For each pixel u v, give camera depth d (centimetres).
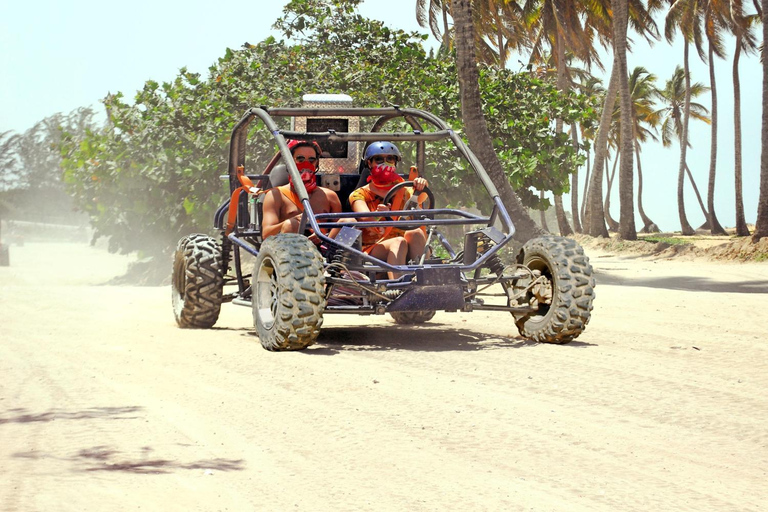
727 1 5041
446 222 740
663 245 3503
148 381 574
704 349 700
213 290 882
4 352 713
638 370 602
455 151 2064
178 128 2236
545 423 451
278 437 423
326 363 633
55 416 465
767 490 345
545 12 4303
